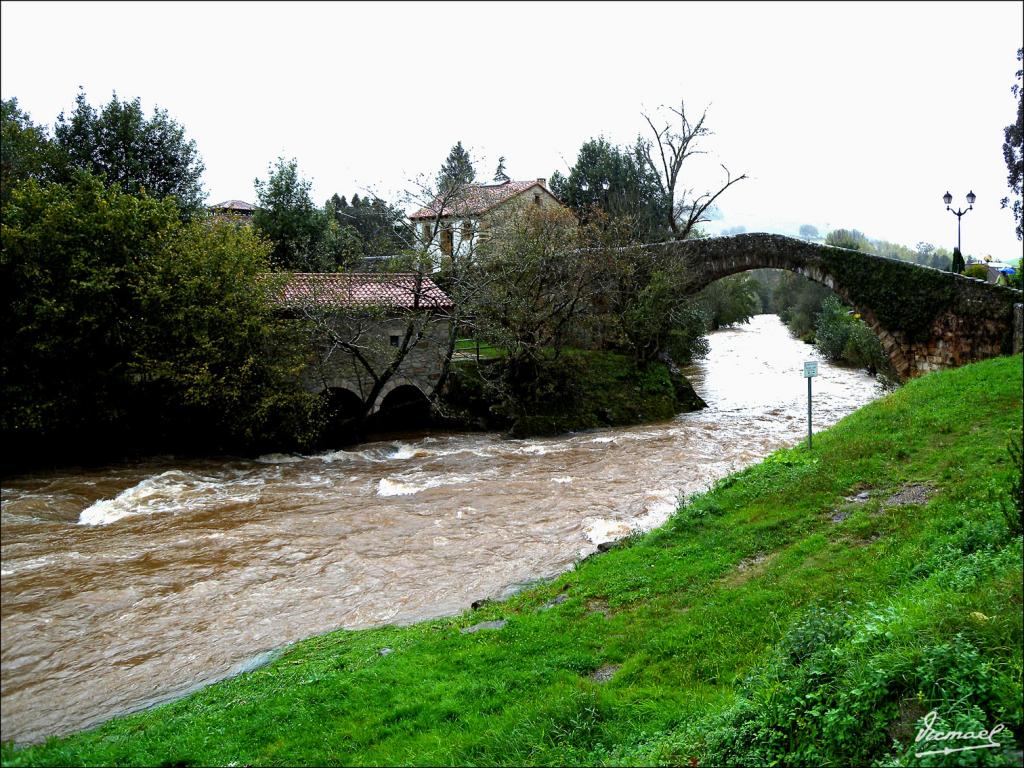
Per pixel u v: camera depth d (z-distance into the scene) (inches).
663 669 287.0
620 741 235.1
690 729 221.9
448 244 1184.8
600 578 403.2
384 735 267.1
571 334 1222.3
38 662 394.3
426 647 347.6
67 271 775.1
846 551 362.9
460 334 1135.6
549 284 1115.9
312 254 1391.5
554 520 608.7
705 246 1210.0
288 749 266.7
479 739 247.6
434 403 1039.0
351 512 646.5
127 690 368.5
